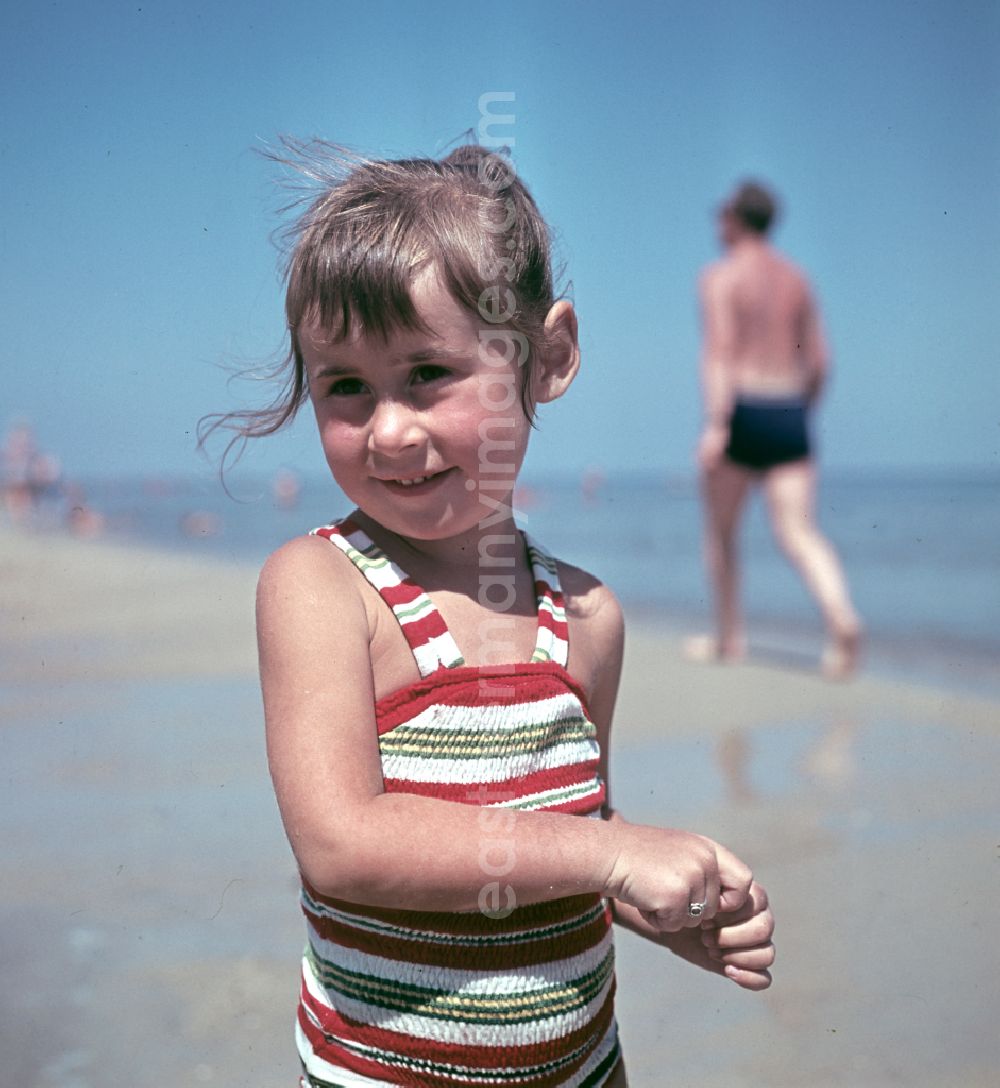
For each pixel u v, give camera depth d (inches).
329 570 52.6
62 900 89.3
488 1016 50.2
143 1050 69.6
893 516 797.9
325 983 52.0
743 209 205.9
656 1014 77.0
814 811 109.9
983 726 143.6
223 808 109.0
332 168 59.4
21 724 140.6
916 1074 67.9
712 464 206.4
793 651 217.0
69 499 792.9
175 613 249.4
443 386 52.0
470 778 51.3
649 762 127.9
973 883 92.6
